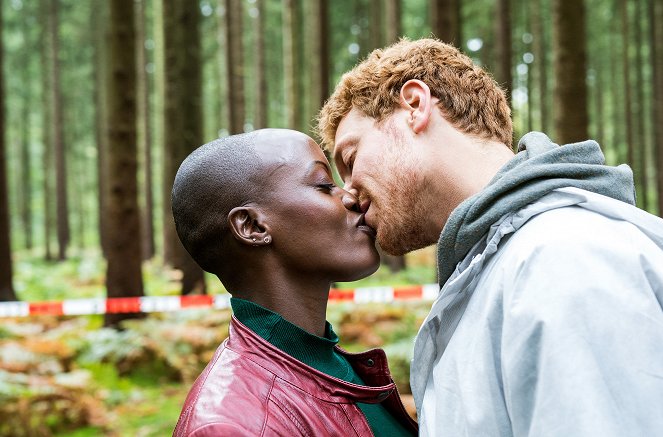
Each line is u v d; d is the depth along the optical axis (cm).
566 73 528
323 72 1149
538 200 108
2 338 759
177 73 925
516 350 95
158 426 519
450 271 121
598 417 86
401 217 129
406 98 130
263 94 1777
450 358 111
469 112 128
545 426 90
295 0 1495
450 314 119
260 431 100
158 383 645
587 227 99
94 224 4262
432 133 128
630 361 89
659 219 107
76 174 3428
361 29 2405
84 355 665
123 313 768
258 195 117
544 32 2450
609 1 2344
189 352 678
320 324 123
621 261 94
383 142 131
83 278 1708
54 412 514
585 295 92
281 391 106
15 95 3219
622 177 113
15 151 3688
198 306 759
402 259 1519
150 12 2747
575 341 90
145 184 2227
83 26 2781
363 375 135
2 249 1010
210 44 2434
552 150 112
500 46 1201
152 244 2216
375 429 125
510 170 114
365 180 132
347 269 121
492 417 101
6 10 2892
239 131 1540
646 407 87
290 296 119
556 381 90
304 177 119
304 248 117
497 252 110
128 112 796
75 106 3284
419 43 136
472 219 113
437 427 110
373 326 788
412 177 128
